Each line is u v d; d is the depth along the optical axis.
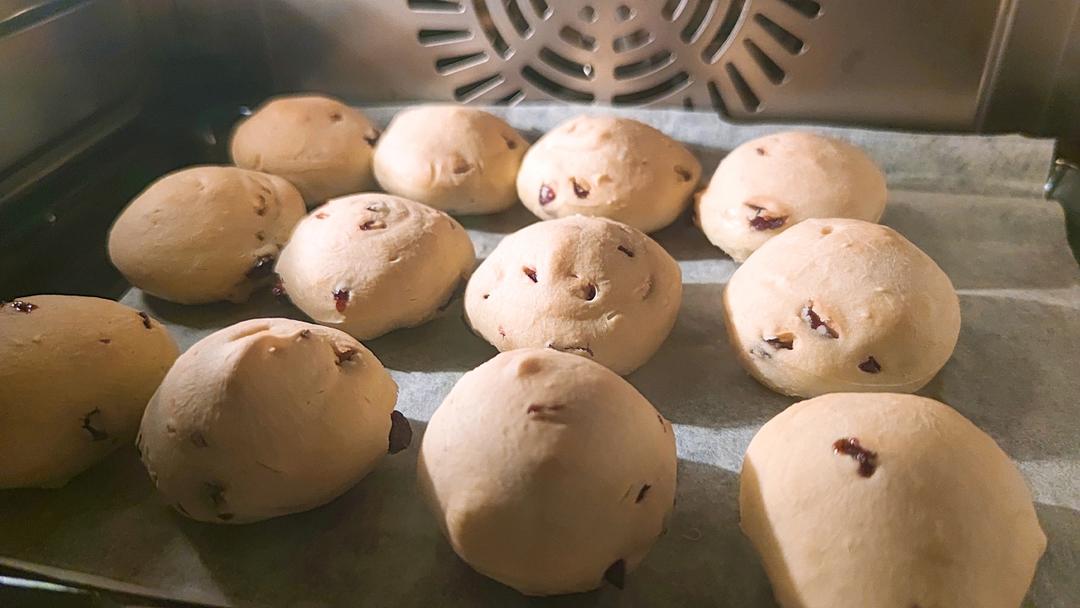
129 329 0.27
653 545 0.22
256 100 0.43
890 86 0.37
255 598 0.22
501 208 0.38
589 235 0.29
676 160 0.36
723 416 0.27
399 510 0.24
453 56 0.40
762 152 0.34
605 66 0.38
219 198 0.33
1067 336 0.29
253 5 0.40
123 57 0.38
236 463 0.22
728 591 0.22
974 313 0.31
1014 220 0.35
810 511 0.20
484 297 0.30
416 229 0.31
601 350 0.28
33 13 0.34
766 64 0.37
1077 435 0.26
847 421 0.21
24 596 0.21
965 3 0.34
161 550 0.23
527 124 0.40
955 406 0.27
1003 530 0.20
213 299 0.33
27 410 0.24
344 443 0.24
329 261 0.30
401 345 0.31
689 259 0.35
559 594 0.22
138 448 0.24
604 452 0.21
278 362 0.23
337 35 0.40
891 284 0.27
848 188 0.33
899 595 0.19
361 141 0.38
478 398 0.22
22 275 0.32
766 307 0.27
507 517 0.20
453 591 0.22
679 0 0.36
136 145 0.39
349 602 0.22
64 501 0.25
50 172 0.34
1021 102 0.36
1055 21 0.34
